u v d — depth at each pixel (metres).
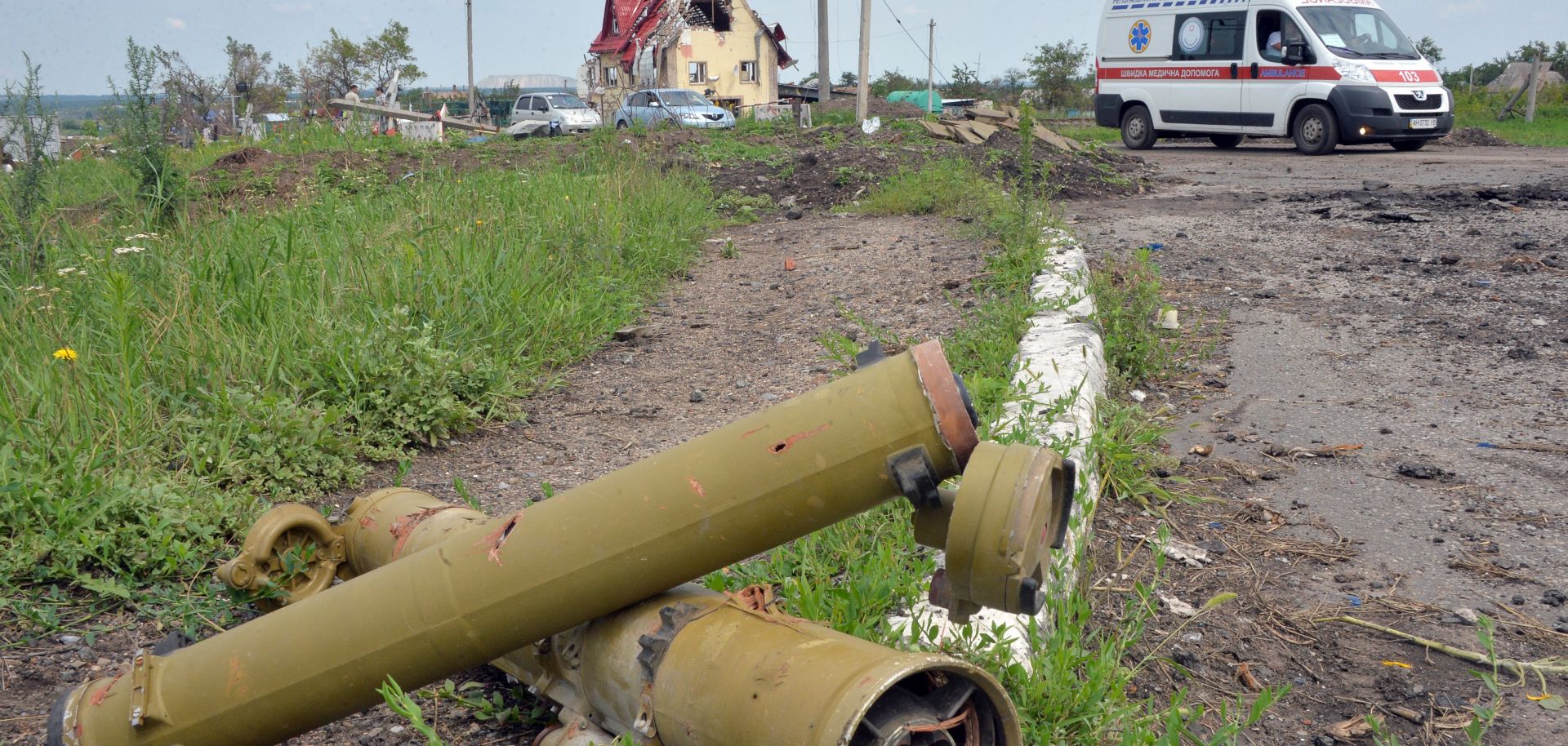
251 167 15.16
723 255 10.28
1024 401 4.32
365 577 2.46
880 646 2.04
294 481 4.52
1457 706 2.98
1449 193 11.09
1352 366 5.90
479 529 2.42
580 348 6.77
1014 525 1.90
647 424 5.46
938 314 6.94
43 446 4.11
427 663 2.37
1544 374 5.55
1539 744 2.79
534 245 7.95
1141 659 3.22
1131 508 4.26
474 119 41.06
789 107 31.39
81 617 3.51
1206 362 6.18
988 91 46.69
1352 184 12.82
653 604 2.36
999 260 7.67
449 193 9.90
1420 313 6.81
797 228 11.87
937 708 2.02
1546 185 11.30
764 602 2.30
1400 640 3.32
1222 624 3.43
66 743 2.47
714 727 2.06
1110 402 5.01
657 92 26.67
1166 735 2.52
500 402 5.64
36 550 3.65
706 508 2.16
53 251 6.43
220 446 4.45
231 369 5.14
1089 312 6.07
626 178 11.34
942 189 12.18
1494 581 3.61
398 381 5.26
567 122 28.14
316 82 41.66
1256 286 7.77
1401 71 16.22
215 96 28.64
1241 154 17.41
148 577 3.74
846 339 6.18
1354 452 4.75
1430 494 4.29
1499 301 6.91
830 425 2.05
